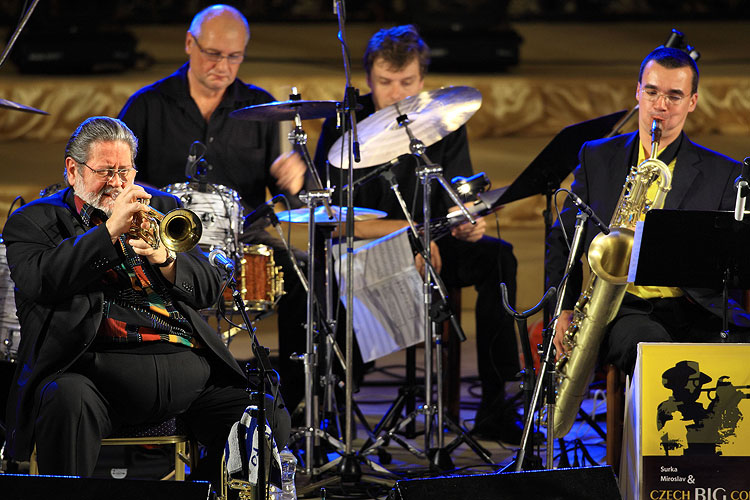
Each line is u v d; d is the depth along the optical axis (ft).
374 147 52.95
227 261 35.86
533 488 34.37
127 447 45.57
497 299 58.75
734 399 38.58
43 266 37.78
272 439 34.42
